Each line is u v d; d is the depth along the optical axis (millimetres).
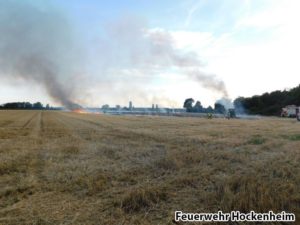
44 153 8773
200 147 10102
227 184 5051
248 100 98000
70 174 6070
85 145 10750
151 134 15328
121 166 6930
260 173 6059
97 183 5320
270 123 29141
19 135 14648
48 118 39125
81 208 4180
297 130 18703
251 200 4133
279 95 89625
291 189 4754
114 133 16047
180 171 6363
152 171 6441
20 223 3660
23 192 4898
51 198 4625
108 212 4020
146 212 4020
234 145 10703
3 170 6402
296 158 7633
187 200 4512
